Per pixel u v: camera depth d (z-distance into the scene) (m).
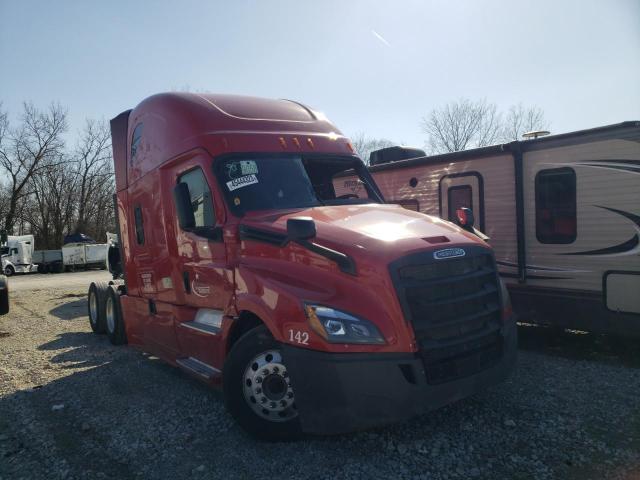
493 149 7.40
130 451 4.19
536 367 5.91
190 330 5.29
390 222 4.39
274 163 5.18
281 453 4.03
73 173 49.03
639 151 6.04
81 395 5.67
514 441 4.02
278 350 4.16
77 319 11.30
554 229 6.83
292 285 3.98
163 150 5.75
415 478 3.55
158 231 6.04
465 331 4.00
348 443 4.12
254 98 5.87
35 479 3.81
